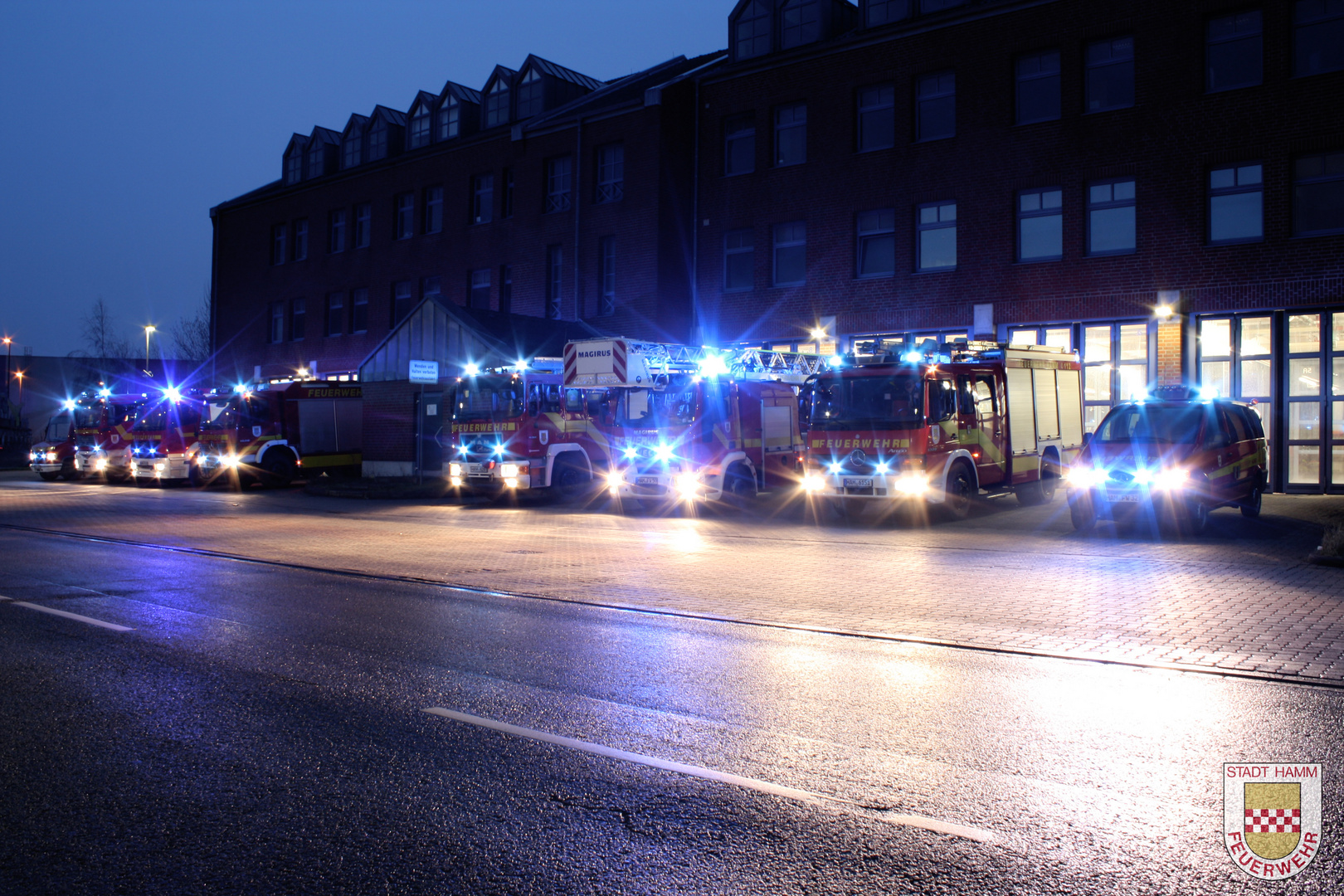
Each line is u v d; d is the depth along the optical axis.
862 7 28.64
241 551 14.20
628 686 6.61
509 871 3.80
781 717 5.89
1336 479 21.67
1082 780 4.80
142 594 10.30
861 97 28.39
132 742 5.35
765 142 30.03
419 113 41.06
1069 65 24.77
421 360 30.09
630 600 10.11
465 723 5.73
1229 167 22.84
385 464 31.83
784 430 23.58
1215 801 4.51
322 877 3.74
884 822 4.27
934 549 14.34
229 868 3.82
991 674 6.98
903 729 5.65
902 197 27.36
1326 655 7.47
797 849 4.00
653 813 4.37
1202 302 22.97
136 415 33.75
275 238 47.16
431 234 39.22
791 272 29.72
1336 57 21.62
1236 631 8.41
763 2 30.64
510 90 37.91
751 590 10.74
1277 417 22.19
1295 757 5.14
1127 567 12.20
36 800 4.51
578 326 32.53
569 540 15.83
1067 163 24.78
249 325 47.94
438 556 13.74
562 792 4.62
